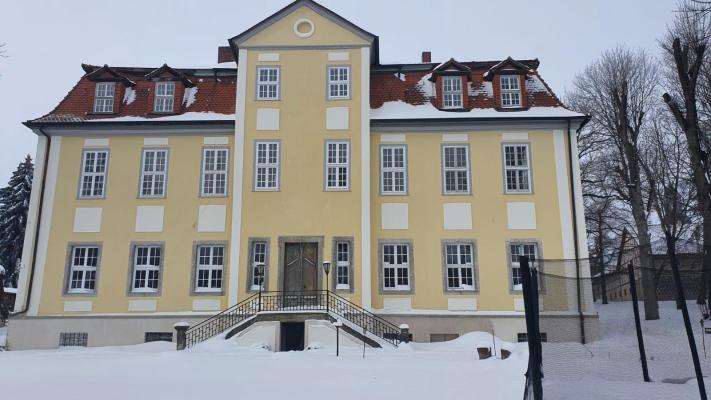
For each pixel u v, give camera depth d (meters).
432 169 24.38
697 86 27.56
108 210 24.33
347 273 23.06
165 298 23.44
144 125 24.89
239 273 22.86
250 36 25.30
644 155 33.00
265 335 19.78
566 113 24.61
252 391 10.55
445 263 23.48
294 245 23.44
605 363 11.16
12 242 44.78
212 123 24.88
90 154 24.95
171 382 11.54
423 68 26.83
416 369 13.38
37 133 25.05
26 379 11.90
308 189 23.66
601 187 35.38
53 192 24.48
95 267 23.89
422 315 22.78
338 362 14.80
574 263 12.57
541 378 9.62
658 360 11.31
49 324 23.14
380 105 25.53
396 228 23.83
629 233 34.59
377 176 24.36
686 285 12.96
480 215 23.86
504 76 25.61
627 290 13.99
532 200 23.91
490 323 22.77
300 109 24.47
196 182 24.58
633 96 33.09
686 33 26.61
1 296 33.00
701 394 8.87
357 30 25.09
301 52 25.12
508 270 23.33
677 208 31.55
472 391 10.40
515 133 24.64
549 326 11.97
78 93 26.42
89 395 10.05
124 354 17.34
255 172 23.89
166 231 24.11
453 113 24.91
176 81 25.98
